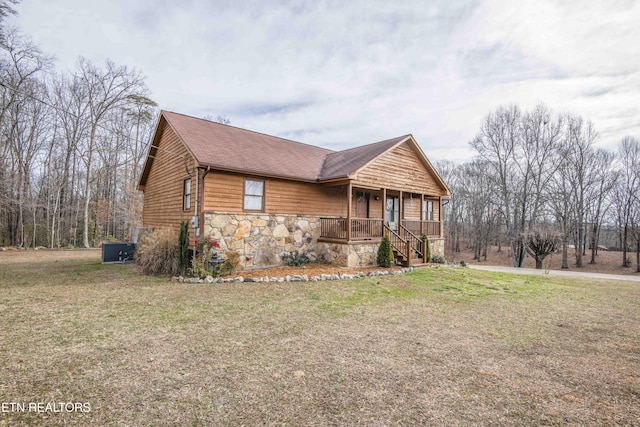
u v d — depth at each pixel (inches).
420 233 546.9
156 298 253.9
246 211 396.8
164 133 503.2
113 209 962.1
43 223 882.1
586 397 119.2
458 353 159.8
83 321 193.6
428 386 124.4
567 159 918.4
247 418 100.1
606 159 957.2
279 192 433.4
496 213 1085.8
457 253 1353.3
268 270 388.2
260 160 426.9
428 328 198.8
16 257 552.1
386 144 529.0
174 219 450.6
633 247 1018.7
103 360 140.5
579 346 174.4
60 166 927.0
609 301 295.4
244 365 139.2
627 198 950.4
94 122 853.2
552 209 952.9
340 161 522.6
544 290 344.5
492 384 127.8
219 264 346.3
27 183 842.8
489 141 994.7
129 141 1035.3
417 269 439.5
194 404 107.5
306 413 103.6
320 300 261.0
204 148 387.2
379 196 602.9
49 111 857.5
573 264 1007.0
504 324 212.5
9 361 137.1
